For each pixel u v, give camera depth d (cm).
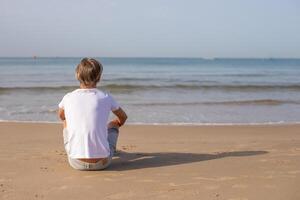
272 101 1642
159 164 529
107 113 486
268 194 395
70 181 443
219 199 381
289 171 489
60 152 620
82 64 487
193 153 621
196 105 1499
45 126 986
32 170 494
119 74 3941
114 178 455
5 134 854
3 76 3350
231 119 1206
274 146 707
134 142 757
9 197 387
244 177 460
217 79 3288
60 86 2192
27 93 1861
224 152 634
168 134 898
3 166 517
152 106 1453
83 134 473
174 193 399
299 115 1311
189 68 6072
